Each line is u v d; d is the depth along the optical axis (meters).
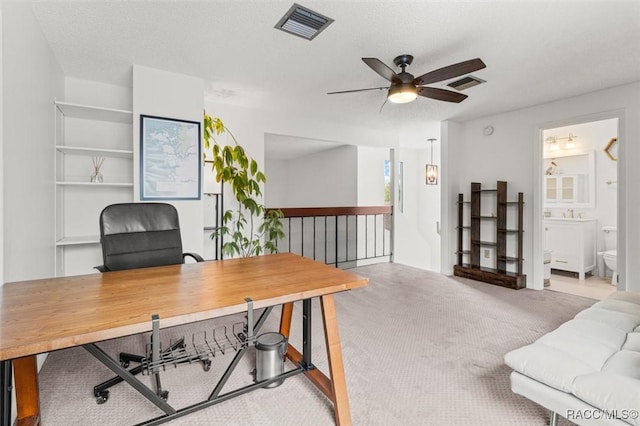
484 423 1.53
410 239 7.25
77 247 3.08
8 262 1.56
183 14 2.03
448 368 2.04
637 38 2.29
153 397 1.37
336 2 1.90
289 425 1.53
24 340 0.90
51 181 2.47
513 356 1.49
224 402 1.71
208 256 4.01
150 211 2.19
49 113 2.42
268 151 6.81
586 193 4.96
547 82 3.14
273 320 2.89
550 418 1.45
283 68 2.84
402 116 4.45
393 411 1.62
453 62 2.66
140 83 2.79
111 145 3.18
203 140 3.12
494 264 4.40
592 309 2.06
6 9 1.59
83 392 1.78
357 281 1.53
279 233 3.94
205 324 2.75
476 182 4.56
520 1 1.87
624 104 3.20
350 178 6.12
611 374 1.28
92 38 2.32
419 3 1.90
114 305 1.18
